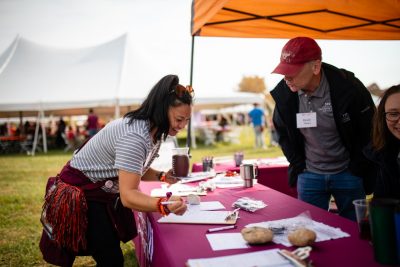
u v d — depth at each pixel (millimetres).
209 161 3025
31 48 13844
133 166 1396
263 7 3074
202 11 2941
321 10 3127
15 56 13234
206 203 1869
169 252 1177
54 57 13586
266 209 1701
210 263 1051
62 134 15609
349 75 2221
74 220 1550
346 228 1343
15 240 3639
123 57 12859
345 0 2277
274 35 3777
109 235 1619
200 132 16359
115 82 12000
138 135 1425
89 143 1635
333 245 1172
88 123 13047
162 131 1526
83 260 3232
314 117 2209
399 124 1431
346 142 2201
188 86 1532
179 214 1375
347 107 2111
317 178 2346
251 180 2285
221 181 2482
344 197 2279
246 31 3625
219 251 1175
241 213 1657
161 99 1470
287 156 2576
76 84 12141
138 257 2410
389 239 993
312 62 2039
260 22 3455
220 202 1896
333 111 2152
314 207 1688
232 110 30625
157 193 2172
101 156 1557
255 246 1207
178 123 1515
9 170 8680
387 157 1552
